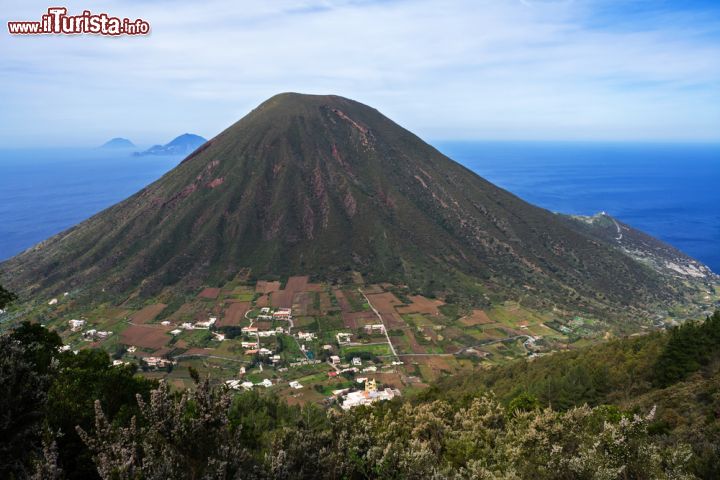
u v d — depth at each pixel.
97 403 15.18
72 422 21.28
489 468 26.20
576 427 24.12
